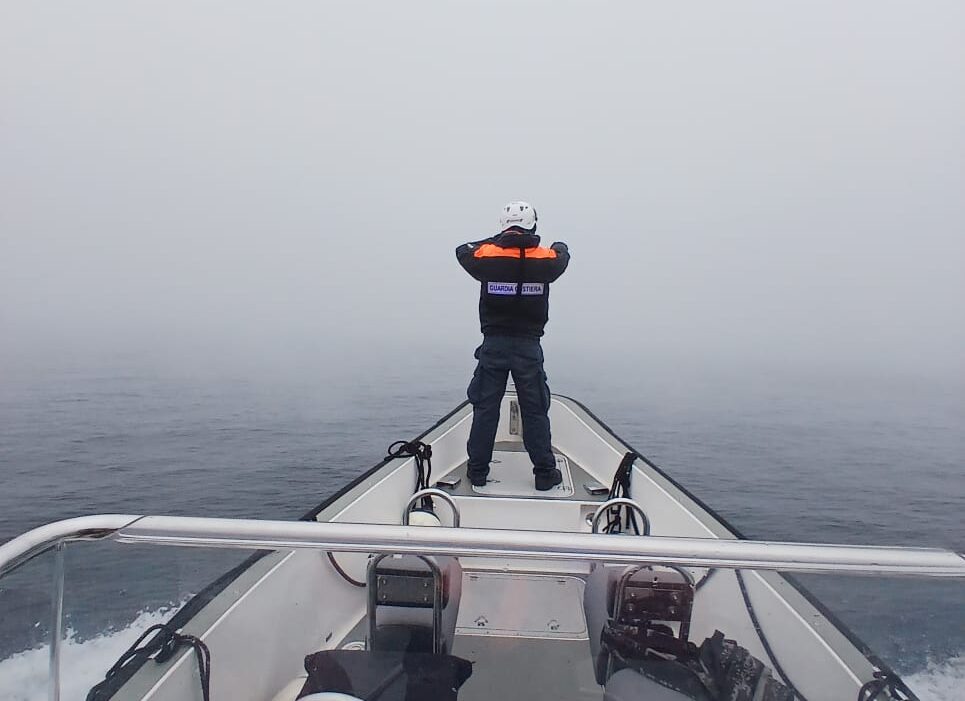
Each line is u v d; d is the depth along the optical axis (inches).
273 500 930.1
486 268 109.3
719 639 45.8
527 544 42.9
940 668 39.8
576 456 156.0
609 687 49.0
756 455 1563.7
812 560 41.6
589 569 56.2
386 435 1488.7
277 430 1550.2
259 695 54.5
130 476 1079.0
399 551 43.2
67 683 41.7
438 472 137.9
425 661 50.1
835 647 41.9
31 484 1030.4
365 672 49.7
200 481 1038.4
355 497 99.4
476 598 59.7
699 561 42.1
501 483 124.1
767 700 44.1
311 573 60.9
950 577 40.9
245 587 51.9
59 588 42.7
